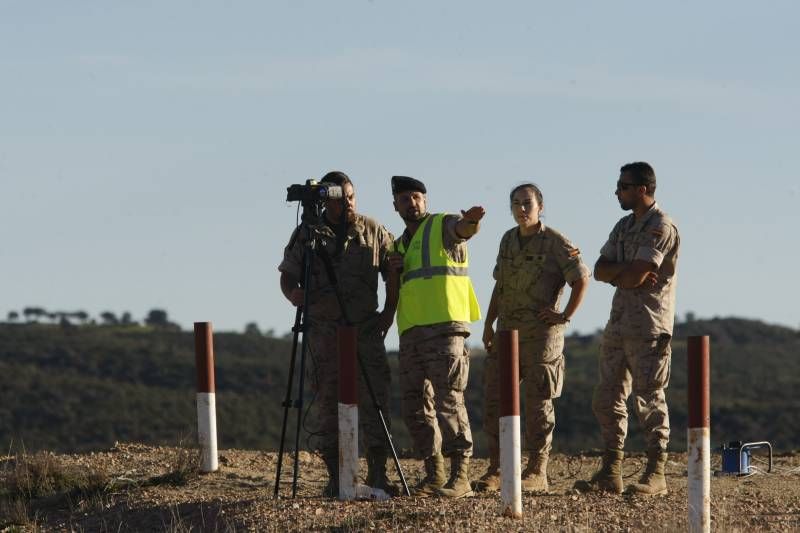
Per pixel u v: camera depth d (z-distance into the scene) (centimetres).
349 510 3575
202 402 4462
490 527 3362
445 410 3781
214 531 3562
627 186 3891
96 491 4197
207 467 4444
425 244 3816
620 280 3862
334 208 3941
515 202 3912
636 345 3872
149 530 3700
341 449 3709
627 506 3638
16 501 4191
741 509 3666
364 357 3950
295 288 3994
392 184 3903
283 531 3447
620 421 3938
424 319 3788
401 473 3856
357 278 3938
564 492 3956
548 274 3938
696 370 3206
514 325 3962
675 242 3891
